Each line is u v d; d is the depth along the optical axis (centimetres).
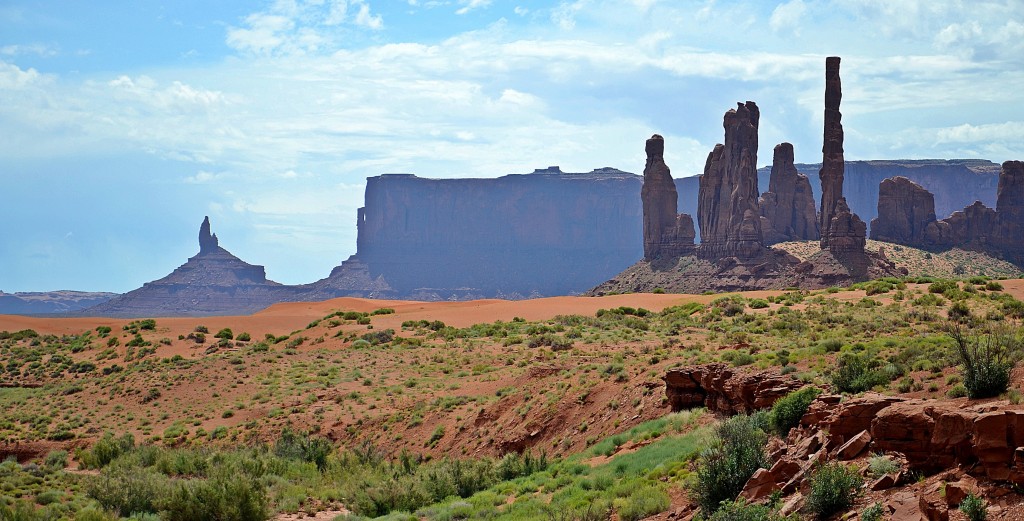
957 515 1859
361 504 3922
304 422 5853
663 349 6041
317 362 7844
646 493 2822
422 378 6756
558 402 4750
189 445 5769
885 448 2192
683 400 4012
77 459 5612
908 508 1964
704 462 2738
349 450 5219
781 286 19712
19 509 3750
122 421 6500
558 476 3659
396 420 5562
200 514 3675
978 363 2486
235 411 6391
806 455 2452
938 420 2067
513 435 4669
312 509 3991
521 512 3114
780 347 5025
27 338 11094
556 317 9425
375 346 8488
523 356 7056
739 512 2242
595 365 5425
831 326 5862
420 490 3984
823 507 2127
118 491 4144
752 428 2889
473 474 4069
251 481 4041
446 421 5288
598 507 2809
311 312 13662
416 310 12275
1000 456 1892
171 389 7238
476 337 8612
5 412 7012
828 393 2903
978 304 5906
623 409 4369
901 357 3634
